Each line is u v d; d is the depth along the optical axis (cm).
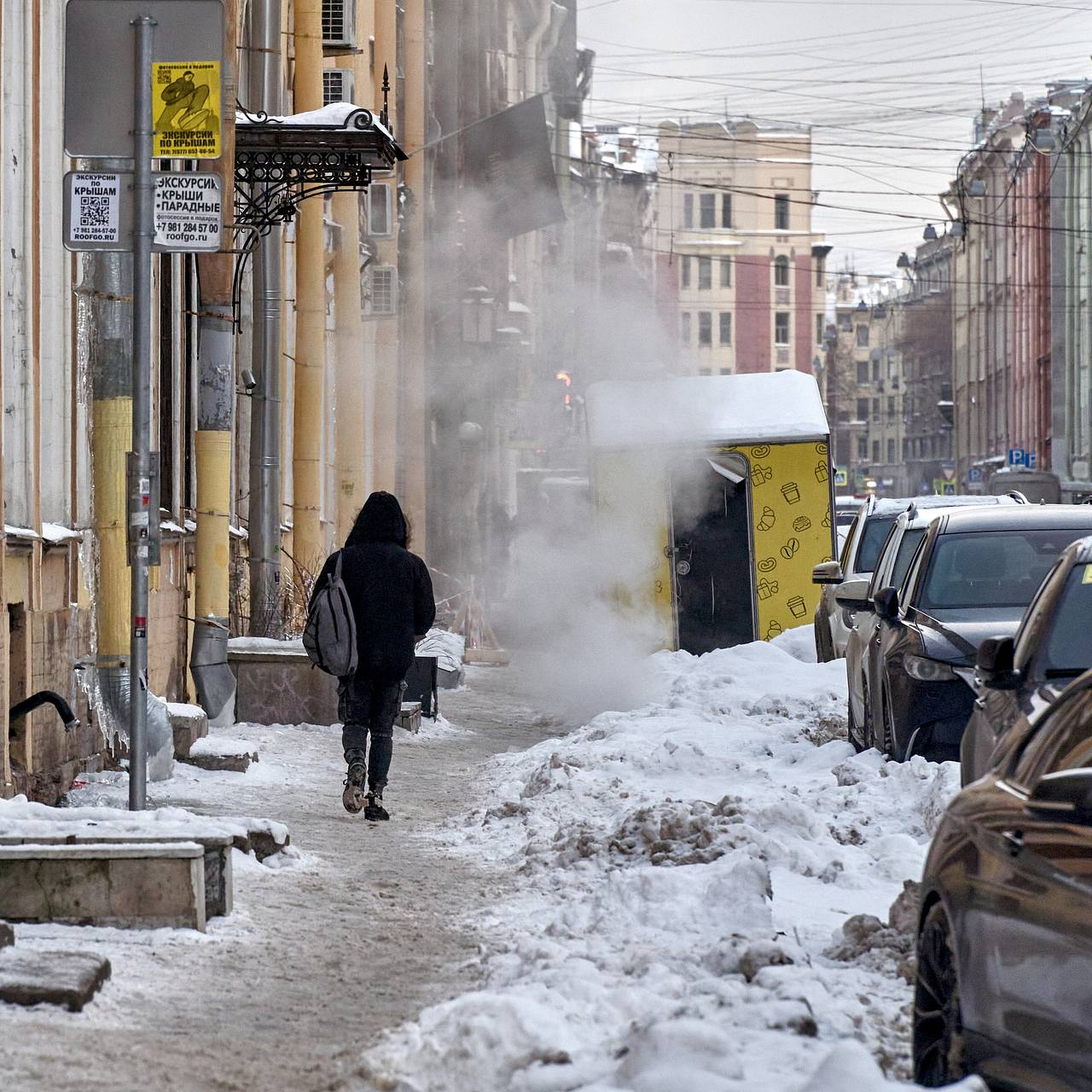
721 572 7181
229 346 4956
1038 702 2414
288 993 2167
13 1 3622
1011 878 1549
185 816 2717
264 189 5241
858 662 4344
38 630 3638
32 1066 1791
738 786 3756
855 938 2267
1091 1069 1382
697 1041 1642
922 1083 1748
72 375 4050
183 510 5581
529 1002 1880
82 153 2944
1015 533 3994
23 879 2441
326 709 5331
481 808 3775
